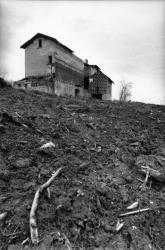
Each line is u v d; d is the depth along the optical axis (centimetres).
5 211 286
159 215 365
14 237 261
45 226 285
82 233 293
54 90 1880
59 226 292
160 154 582
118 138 650
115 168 475
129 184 430
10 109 637
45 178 373
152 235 322
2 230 264
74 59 2278
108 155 525
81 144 543
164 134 742
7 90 917
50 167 406
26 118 599
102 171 448
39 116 652
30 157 416
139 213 356
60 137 552
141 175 473
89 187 382
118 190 401
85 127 686
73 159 459
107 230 307
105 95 2481
